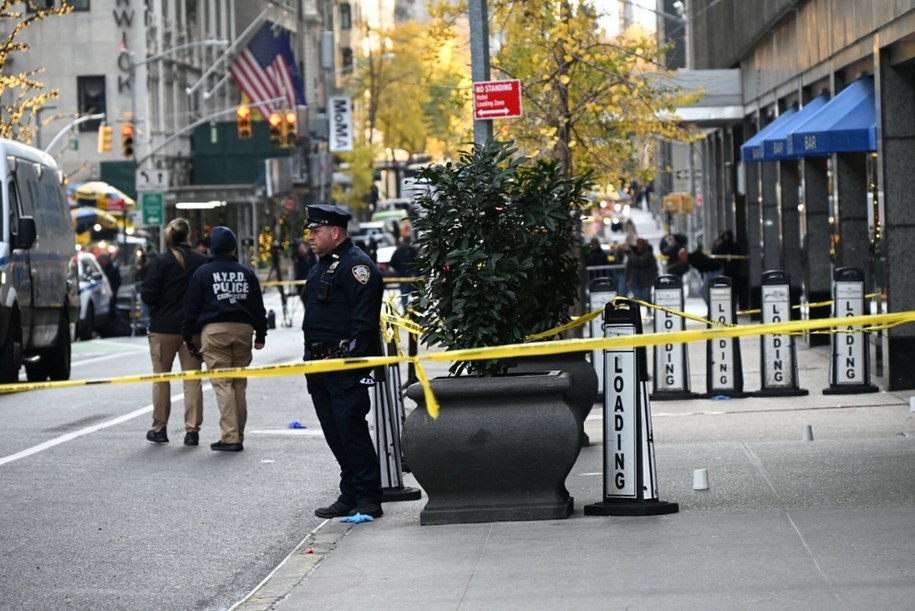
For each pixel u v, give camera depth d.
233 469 20.20
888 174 27.47
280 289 59.50
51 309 34.84
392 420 17.55
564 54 35.00
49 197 36.12
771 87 44.56
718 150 62.25
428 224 15.66
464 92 39.41
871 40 29.23
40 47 94.69
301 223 103.94
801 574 11.77
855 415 23.52
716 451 19.58
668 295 27.28
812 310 38.34
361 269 16.08
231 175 110.88
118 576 13.81
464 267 15.31
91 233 78.69
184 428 24.69
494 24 36.34
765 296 26.88
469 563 13.07
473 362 15.56
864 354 26.77
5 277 30.59
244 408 22.14
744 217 54.34
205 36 114.31
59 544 15.27
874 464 17.59
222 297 21.56
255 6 131.38
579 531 14.14
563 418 14.81
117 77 94.81
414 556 13.59
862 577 11.55
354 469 16.16
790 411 24.48
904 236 27.36
